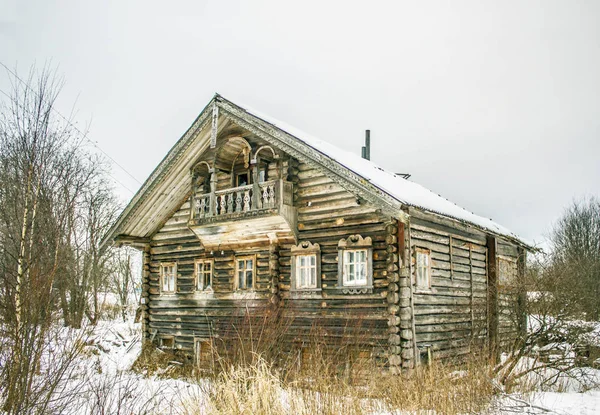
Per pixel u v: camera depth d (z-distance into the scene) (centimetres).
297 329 1386
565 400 1048
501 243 1828
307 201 1435
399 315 1230
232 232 1533
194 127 1519
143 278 1812
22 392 716
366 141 2250
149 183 1619
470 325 1507
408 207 1188
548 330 1195
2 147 905
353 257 1338
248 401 849
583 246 3409
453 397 948
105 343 1820
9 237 847
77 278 1997
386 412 950
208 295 1631
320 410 867
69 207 981
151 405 977
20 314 761
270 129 1384
